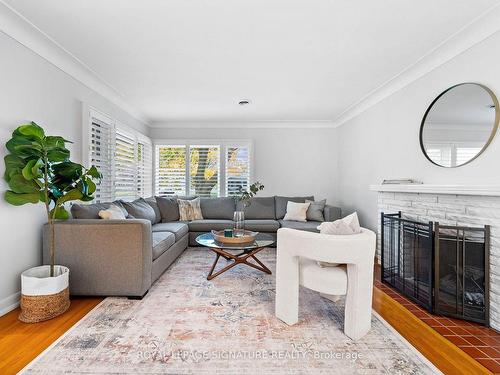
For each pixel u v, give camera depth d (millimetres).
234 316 2092
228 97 3949
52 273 2189
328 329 1913
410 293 2535
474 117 2230
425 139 2791
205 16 2037
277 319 2053
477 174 2223
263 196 5500
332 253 1779
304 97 3938
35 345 1698
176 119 5266
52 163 2309
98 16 2043
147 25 2158
